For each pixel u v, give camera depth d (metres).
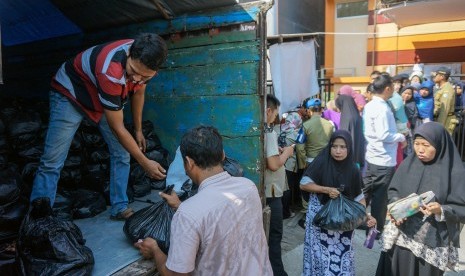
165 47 2.20
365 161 4.43
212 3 3.34
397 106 4.68
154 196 3.64
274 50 5.14
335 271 2.71
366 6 11.71
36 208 2.13
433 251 2.34
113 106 2.27
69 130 2.59
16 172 2.52
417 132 2.38
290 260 3.82
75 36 4.79
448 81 6.99
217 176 1.67
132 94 2.59
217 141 1.68
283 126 4.94
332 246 2.73
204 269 1.55
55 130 2.57
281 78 5.18
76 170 3.39
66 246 2.03
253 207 1.70
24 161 3.14
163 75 3.86
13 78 5.89
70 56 4.91
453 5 8.42
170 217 2.42
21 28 5.25
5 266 2.22
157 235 2.33
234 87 3.35
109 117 2.31
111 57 2.28
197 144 1.64
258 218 1.73
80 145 3.44
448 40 10.29
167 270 1.52
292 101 5.37
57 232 2.05
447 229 2.31
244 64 3.27
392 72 11.06
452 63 10.27
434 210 2.26
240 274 1.61
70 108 2.55
